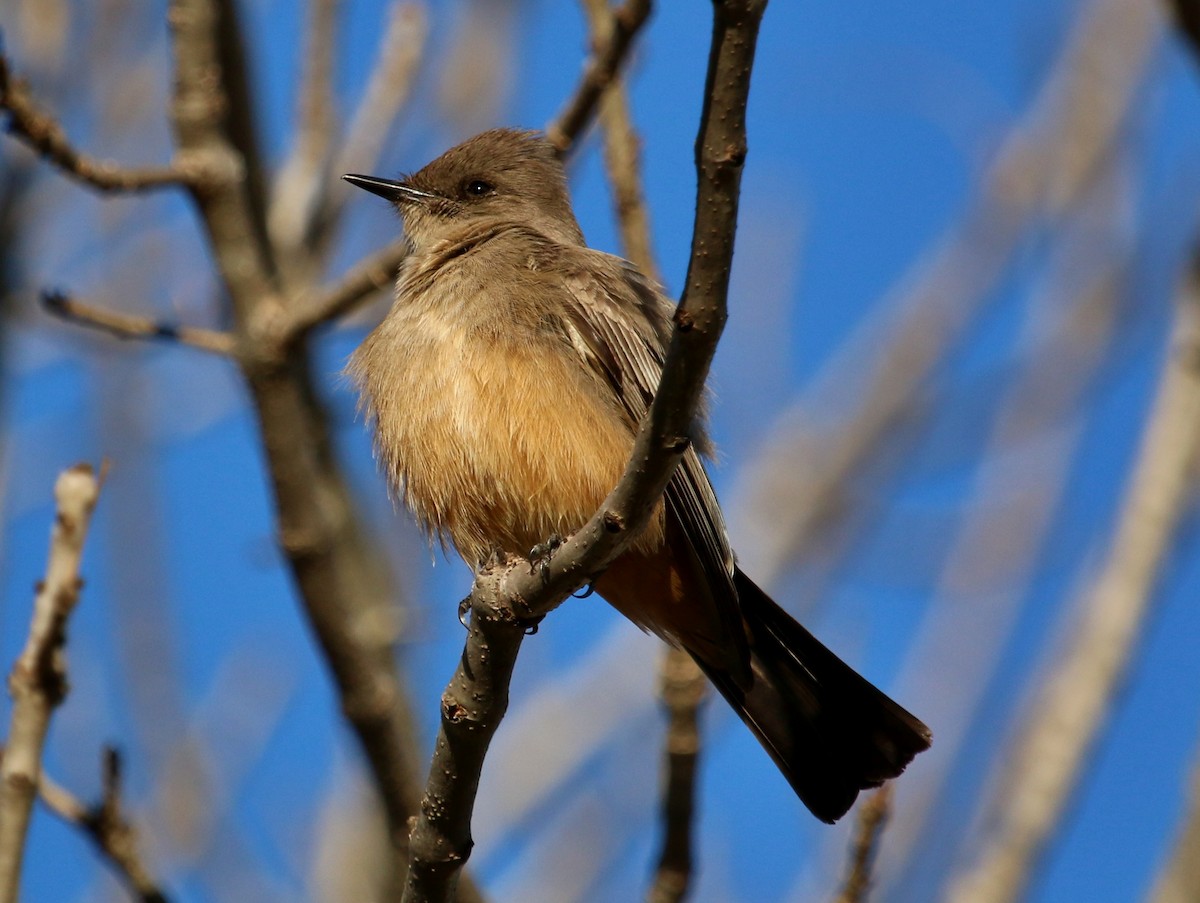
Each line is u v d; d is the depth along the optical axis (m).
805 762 9.31
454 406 9.41
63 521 7.47
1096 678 10.86
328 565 9.69
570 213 11.94
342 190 12.28
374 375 10.12
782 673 9.48
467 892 8.96
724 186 5.84
